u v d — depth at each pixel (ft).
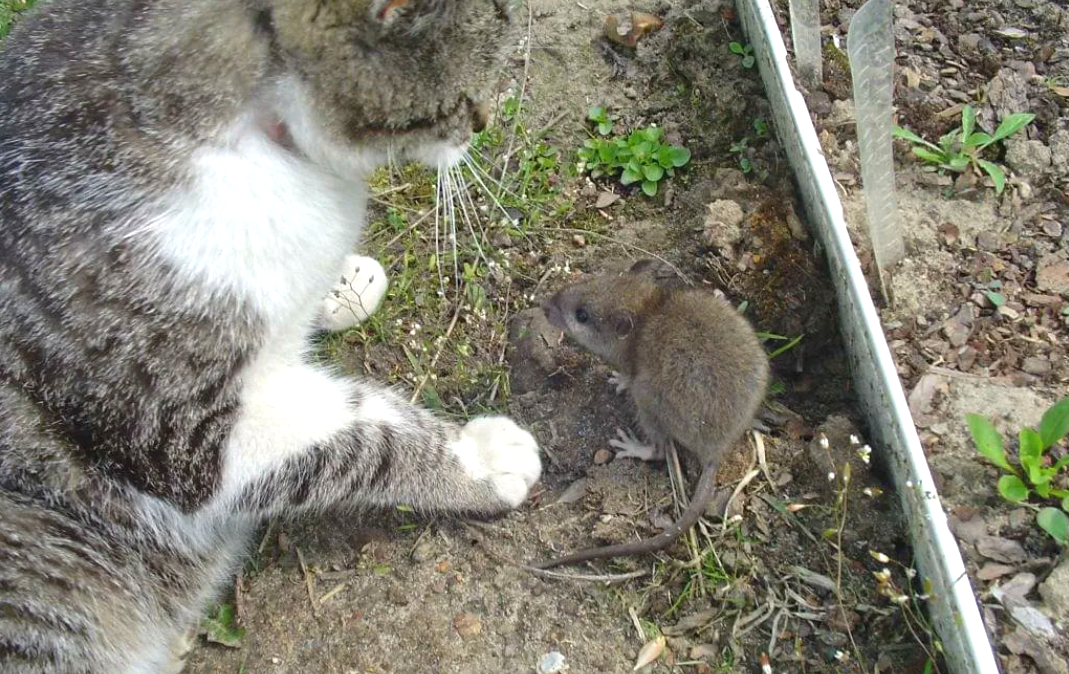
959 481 1.72
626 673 1.69
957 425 1.76
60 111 1.55
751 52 2.25
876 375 1.72
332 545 1.87
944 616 1.57
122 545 1.69
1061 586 1.61
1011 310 1.88
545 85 2.34
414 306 2.09
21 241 1.55
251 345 1.61
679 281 2.01
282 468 1.69
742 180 2.10
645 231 2.13
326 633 1.78
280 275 1.61
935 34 2.22
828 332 1.92
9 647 1.59
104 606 1.67
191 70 1.52
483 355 2.03
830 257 1.89
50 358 1.56
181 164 1.53
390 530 1.87
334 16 1.48
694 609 1.73
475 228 2.16
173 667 1.78
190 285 1.54
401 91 1.55
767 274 1.96
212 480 1.65
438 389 2.00
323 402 1.74
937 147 2.05
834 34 2.23
